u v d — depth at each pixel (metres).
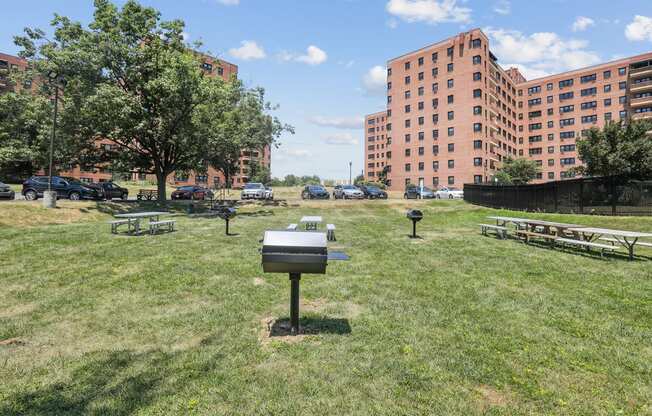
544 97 77.25
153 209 21.30
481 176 58.16
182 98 19.98
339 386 3.24
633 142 30.81
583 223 15.17
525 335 4.36
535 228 12.99
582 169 34.00
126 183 53.25
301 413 2.87
